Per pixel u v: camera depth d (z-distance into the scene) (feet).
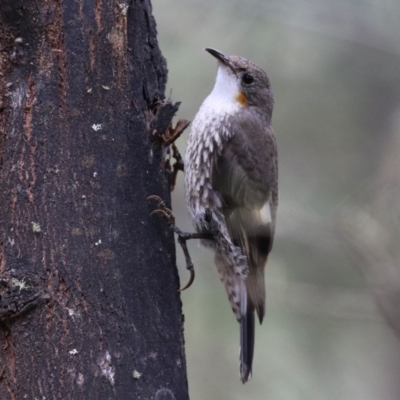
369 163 57.88
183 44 54.80
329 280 53.98
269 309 54.24
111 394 24.18
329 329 55.06
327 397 52.65
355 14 55.77
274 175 36.83
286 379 52.65
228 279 35.17
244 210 35.12
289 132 58.13
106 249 25.22
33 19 25.55
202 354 49.67
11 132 25.16
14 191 24.77
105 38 26.50
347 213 53.72
